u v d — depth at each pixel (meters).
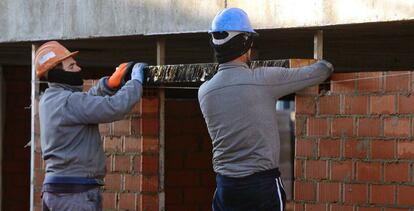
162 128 13.77
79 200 10.40
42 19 14.47
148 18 13.23
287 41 14.18
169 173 18.48
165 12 13.05
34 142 14.94
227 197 9.52
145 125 13.61
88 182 10.48
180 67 12.70
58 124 10.35
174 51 16.00
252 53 15.65
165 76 12.90
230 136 9.42
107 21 13.68
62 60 10.62
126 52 16.52
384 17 11.05
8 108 20.77
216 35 9.62
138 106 13.66
